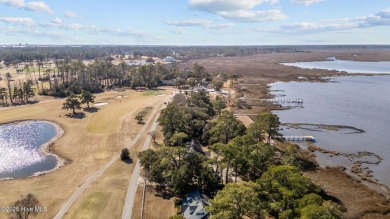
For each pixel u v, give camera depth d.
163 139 106.38
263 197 56.09
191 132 100.81
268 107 158.38
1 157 94.12
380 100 181.75
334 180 80.81
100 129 117.38
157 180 70.88
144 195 69.06
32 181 76.75
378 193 74.75
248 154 73.38
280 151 97.19
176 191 66.81
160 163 70.50
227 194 50.81
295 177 58.56
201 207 59.38
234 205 50.44
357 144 109.38
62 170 83.19
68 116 134.12
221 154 78.00
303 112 152.25
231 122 95.62
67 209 63.41
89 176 79.12
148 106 151.12
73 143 104.00
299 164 82.81
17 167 87.25
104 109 145.25
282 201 55.12
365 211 66.44
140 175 79.38
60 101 160.62
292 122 134.88
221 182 72.25
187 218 58.19
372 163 93.25
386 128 127.81
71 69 196.50
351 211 66.50
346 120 139.00
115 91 193.00
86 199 67.38
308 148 104.00
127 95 179.12
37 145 104.19
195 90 189.88
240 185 53.25
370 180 81.81
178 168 69.38
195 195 64.50
